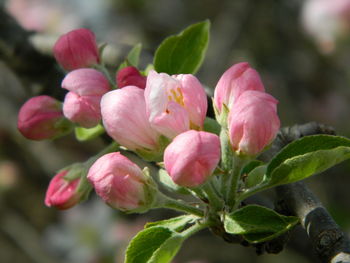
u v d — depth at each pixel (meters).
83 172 0.31
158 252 0.26
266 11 0.68
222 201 0.28
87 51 0.32
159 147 0.27
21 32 0.40
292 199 0.28
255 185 0.28
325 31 0.68
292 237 0.41
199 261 0.66
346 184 0.64
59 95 0.38
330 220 0.27
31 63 0.39
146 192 0.27
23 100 0.68
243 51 0.69
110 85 0.30
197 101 0.27
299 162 0.27
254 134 0.26
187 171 0.26
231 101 0.28
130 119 0.27
